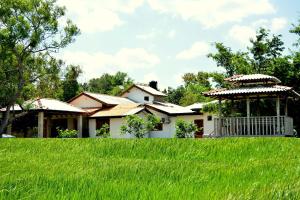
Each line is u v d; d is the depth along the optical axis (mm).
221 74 33438
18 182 5785
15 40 29016
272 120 22547
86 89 85938
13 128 40406
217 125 23438
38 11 30641
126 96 48719
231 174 6566
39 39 30250
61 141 12883
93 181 5906
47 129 39875
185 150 10953
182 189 5246
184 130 30906
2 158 9500
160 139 11812
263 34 33281
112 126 38938
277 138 11766
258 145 10992
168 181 5980
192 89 64438
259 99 25922
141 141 11609
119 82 97688
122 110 39406
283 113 29406
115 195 5008
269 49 33312
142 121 33844
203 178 6125
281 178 5906
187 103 62844
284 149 10766
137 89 48156
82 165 7984
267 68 31625
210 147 10875
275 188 4430
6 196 5004
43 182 5871
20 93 31344
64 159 9367
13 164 8258
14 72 31453
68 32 31922
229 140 11602
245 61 32906
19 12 30188
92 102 42531
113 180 6102
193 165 7633
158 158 10672
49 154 10680
